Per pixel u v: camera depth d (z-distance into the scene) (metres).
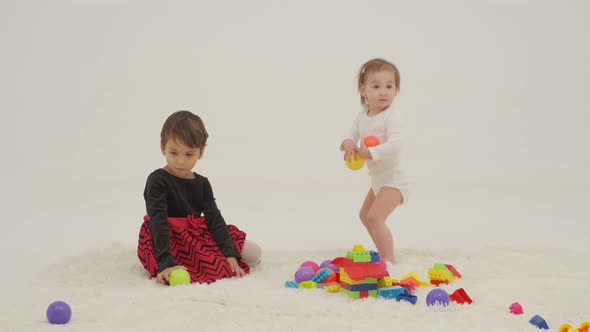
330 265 2.88
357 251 2.50
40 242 3.81
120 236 3.99
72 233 4.07
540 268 3.01
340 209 4.97
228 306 2.36
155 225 2.88
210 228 3.15
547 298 2.45
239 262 3.05
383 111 3.41
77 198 5.21
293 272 2.97
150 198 2.97
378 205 3.27
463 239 3.90
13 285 2.86
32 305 2.39
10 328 2.12
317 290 2.56
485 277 2.85
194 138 2.99
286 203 5.18
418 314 2.23
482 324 2.13
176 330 2.08
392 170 3.31
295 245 3.79
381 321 2.15
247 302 2.38
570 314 2.27
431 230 4.21
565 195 5.41
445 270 2.76
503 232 4.11
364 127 3.48
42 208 4.87
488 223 4.43
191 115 3.06
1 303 2.43
